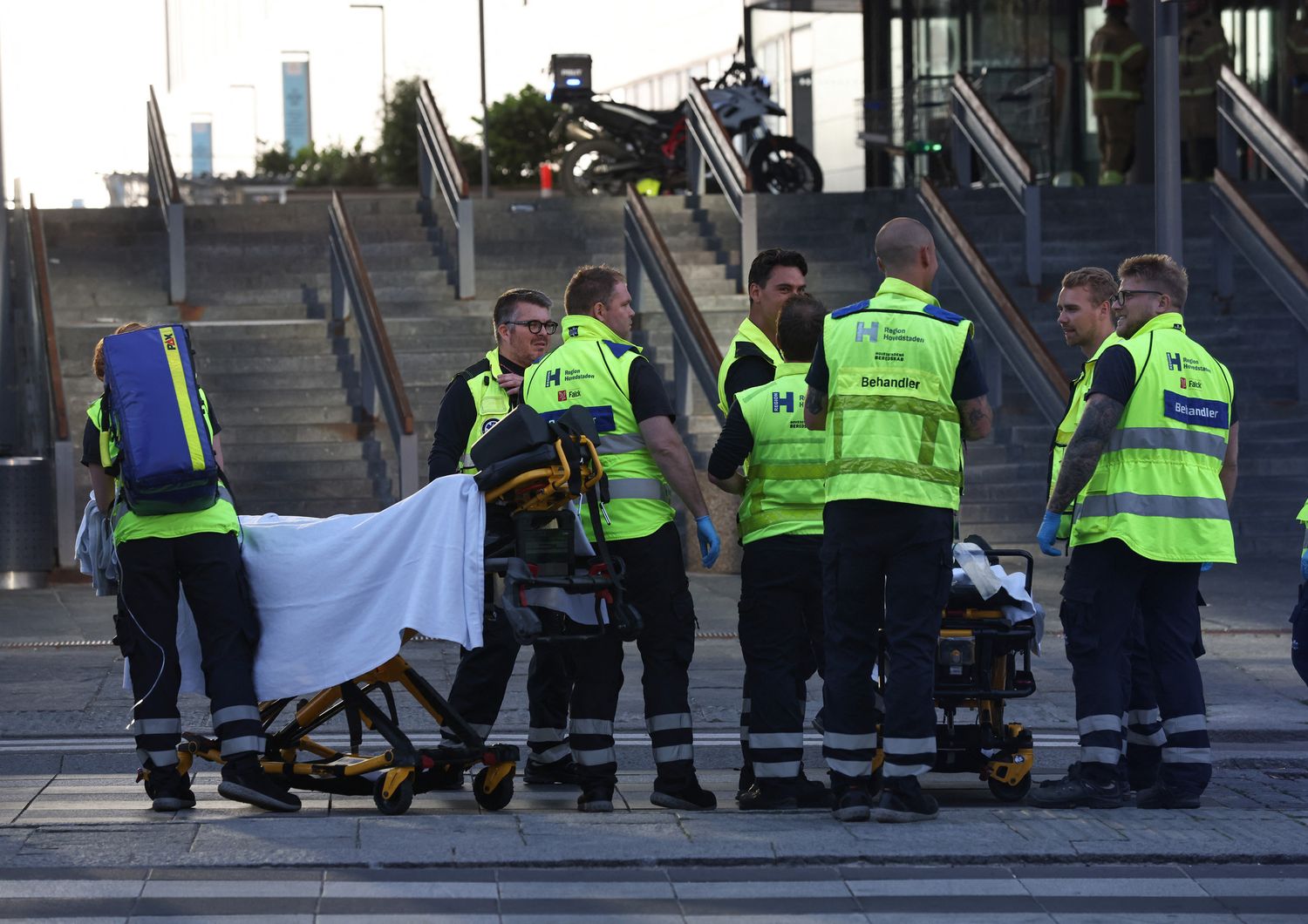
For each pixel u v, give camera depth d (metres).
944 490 16.08
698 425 43.00
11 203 48.09
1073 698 24.34
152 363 16.78
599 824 15.87
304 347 46.41
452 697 18.66
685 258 52.75
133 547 16.69
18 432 42.19
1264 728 22.31
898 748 15.98
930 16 68.81
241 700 16.56
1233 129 52.41
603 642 16.95
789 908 13.47
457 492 16.17
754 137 68.62
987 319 43.75
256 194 123.25
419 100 56.66
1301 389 45.50
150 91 56.84
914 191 55.53
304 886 13.82
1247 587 35.62
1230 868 14.73
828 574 16.34
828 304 50.12
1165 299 17.59
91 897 13.42
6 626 30.86
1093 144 67.62
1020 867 14.70
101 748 21.16
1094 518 17.23
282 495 41.66
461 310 49.84
